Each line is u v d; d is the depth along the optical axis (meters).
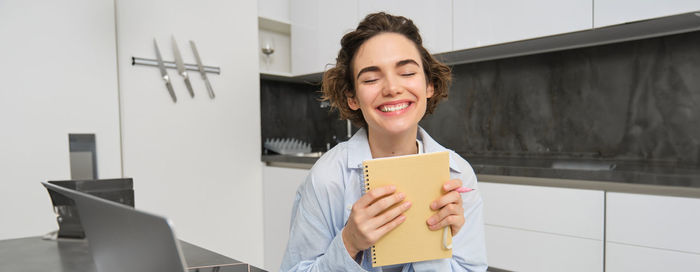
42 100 1.64
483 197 1.67
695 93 1.63
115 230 0.50
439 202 0.66
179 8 2.05
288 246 0.85
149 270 0.46
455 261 0.84
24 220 1.61
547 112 2.03
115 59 1.83
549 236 1.49
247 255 2.38
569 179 1.45
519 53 2.05
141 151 1.93
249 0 2.36
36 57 1.62
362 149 0.86
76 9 1.72
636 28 1.57
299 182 2.23
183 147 2.08
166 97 2.01
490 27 1.82
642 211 1.30
